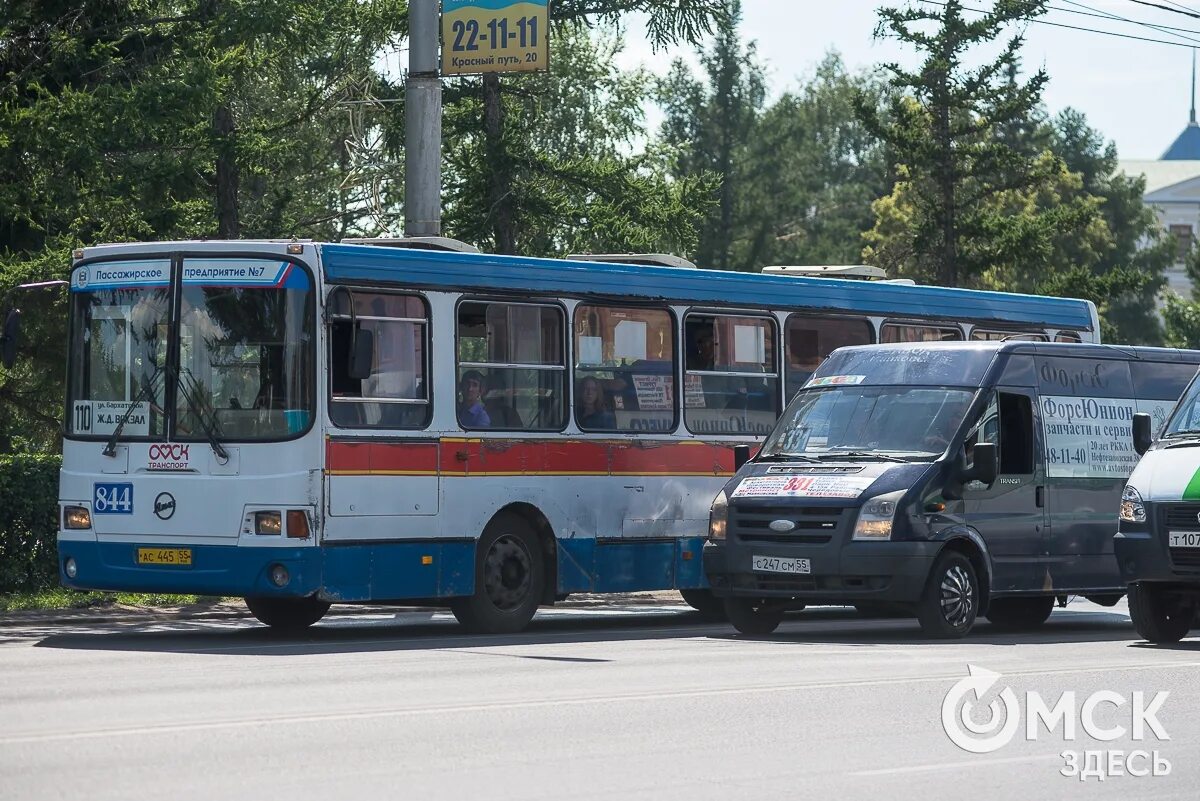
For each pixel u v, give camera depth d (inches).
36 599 1083.9
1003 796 474.6
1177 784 496.1
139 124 1253.1
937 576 912.9
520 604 960.3
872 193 4628.4
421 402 915.4
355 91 1747.0
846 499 903.7
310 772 490.3
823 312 1116.5
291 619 1016.2
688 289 1048.8
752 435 1075.3
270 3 1269.7
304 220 2113.7
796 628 1031.6
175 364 888.9
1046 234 2217.0
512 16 1178.6
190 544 877.2
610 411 1003.3
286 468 866.1
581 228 1641.2
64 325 1364.4
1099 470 1017.5
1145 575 866.8
